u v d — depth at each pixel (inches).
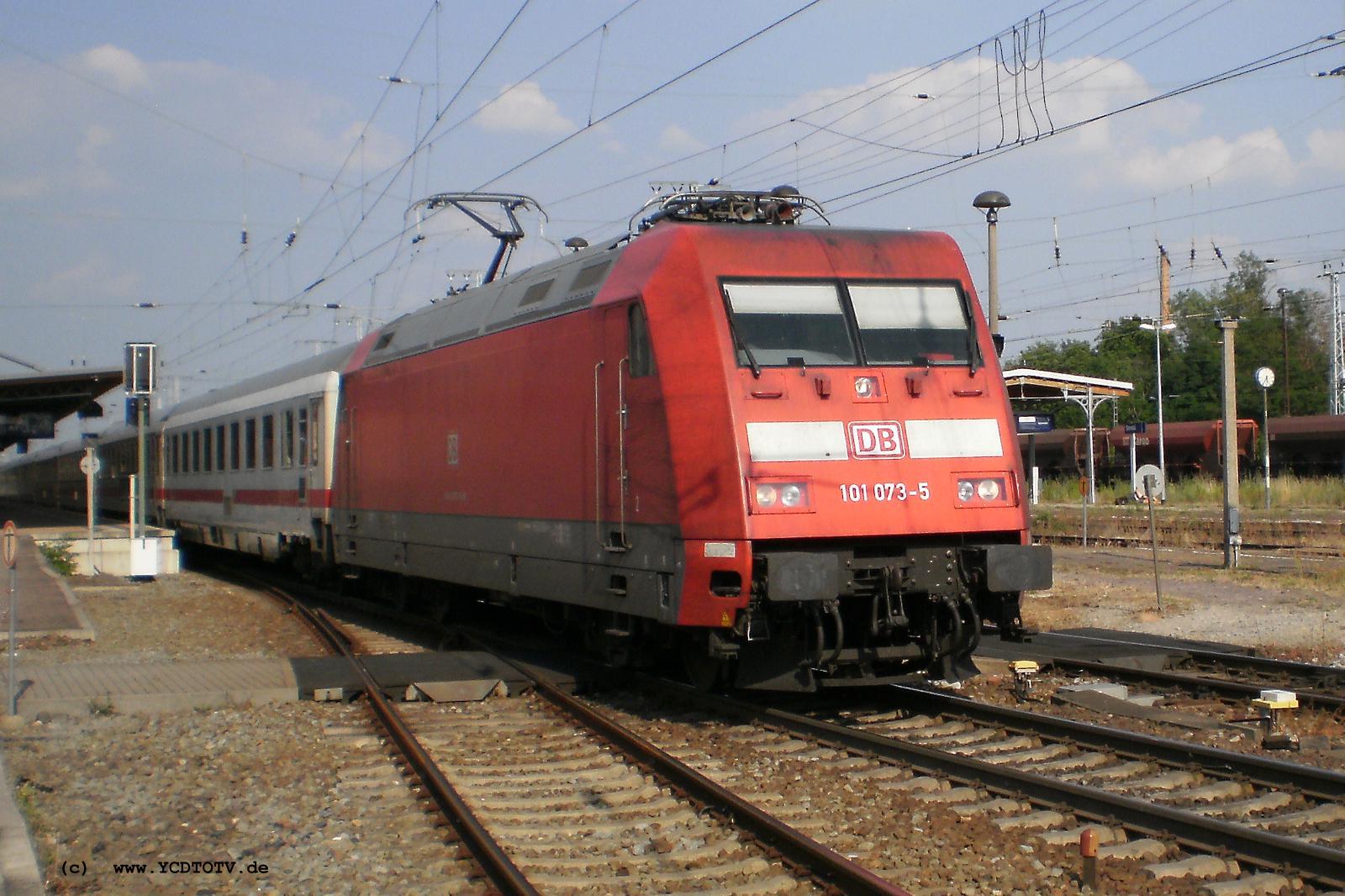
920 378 397.7
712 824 278.2
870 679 392.5
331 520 738.2
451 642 582.9
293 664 484.7
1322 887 231.0
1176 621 644.1
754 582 365.1
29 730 390.9
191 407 1172.5
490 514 520.7
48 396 1232.8
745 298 389.1
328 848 266.7
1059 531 1251.2
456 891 238.1
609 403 423.8
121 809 300.8
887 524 376.2
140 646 609.0
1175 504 1630.2
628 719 406.9
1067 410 2758.4
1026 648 527.5
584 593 443.5
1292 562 914.1
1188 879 237.1
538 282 499.5
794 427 375.9
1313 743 353.4
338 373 744.3
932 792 298.5
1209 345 2908.5
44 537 1134.4
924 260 420.2
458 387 556.7
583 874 247.0
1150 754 327.0
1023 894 229.5
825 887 232.1
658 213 459.5
